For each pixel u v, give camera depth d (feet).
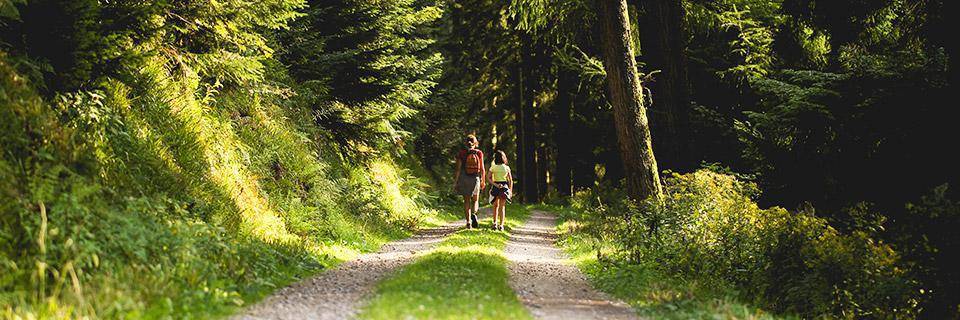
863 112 41.86
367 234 47.19
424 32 89.45
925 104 39.27
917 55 40.45
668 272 33.55
